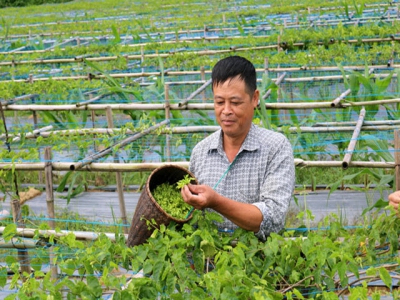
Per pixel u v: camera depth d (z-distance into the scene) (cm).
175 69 1071
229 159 317
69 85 902
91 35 1928
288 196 304
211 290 260
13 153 509
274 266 302
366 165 518
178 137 730
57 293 282
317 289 289
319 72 1015
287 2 2514
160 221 302
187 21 2122
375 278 315
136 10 2844
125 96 812
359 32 1190
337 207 695
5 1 3716
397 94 786
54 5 3500
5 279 332
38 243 409
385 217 316
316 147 774
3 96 855
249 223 293
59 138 623
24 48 1602
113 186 817
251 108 304
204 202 280
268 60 1012
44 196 789
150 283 278
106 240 308
